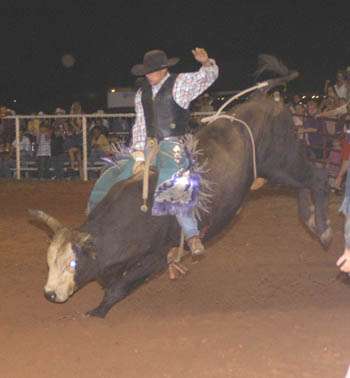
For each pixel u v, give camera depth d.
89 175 17.59
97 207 6.57
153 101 6.71
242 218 11.52
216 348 5.91
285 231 10.55
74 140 17.70
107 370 5.52
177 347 5.96
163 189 6.44
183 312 6.89
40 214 6.31
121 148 7.14
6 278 8.20
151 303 7.18
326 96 17.14
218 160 7.05
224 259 8.93
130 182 6.61
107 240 6.38
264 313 6.80
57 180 17.27
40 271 8.51
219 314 6.79
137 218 6.48
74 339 6.20
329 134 14.40
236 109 7.64
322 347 5.88
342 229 10.62
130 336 6.24
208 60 6.69
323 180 8.27
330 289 7.59
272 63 8.07
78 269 6.16
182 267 7.22
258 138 7.56
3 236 10.66
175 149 6.56
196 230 6.61
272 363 5.57
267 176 7.88
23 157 17.86
